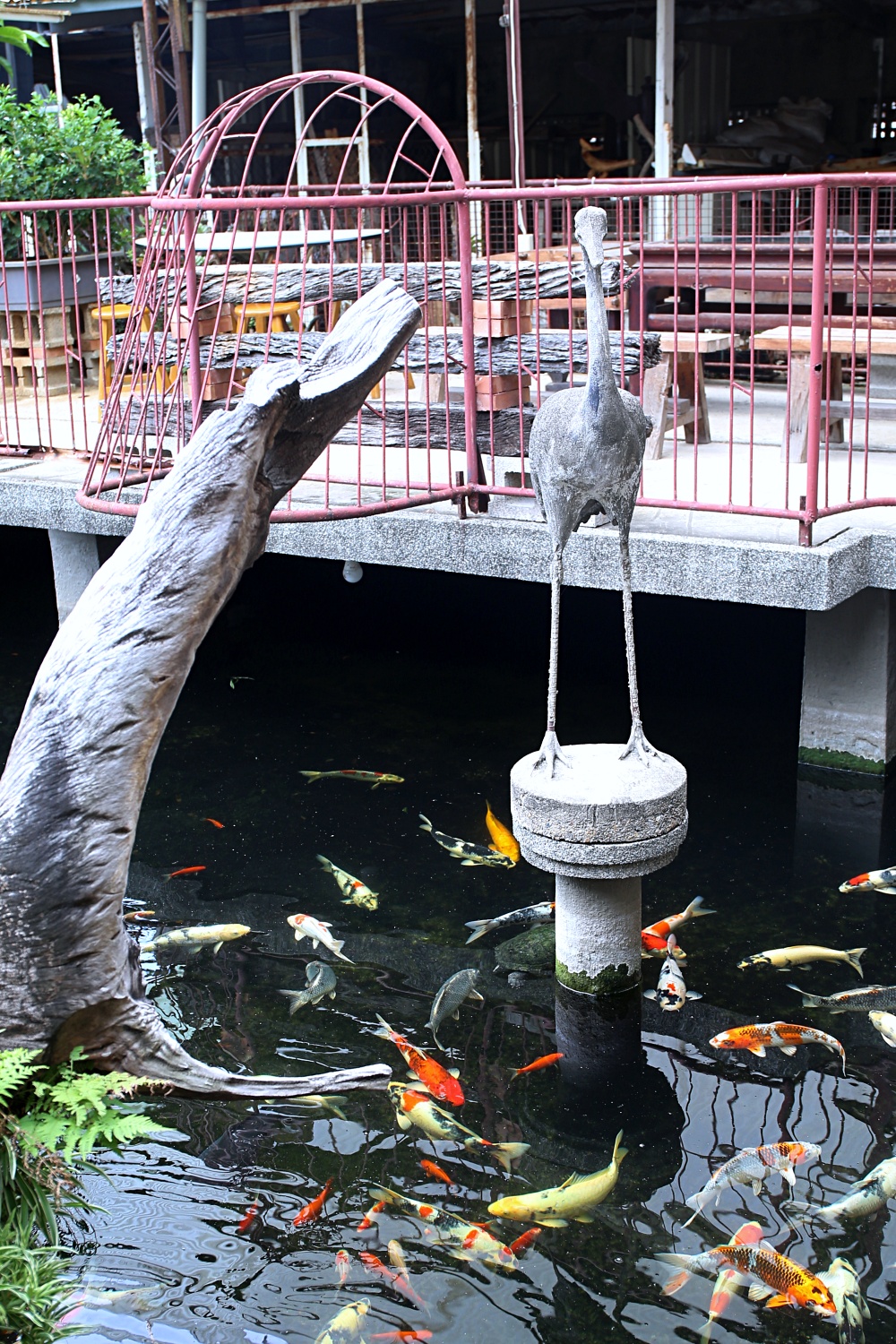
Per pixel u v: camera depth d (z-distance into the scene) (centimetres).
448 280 579
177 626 244
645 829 409
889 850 525
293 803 590
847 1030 411
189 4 1356
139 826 573
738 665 749
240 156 1510
